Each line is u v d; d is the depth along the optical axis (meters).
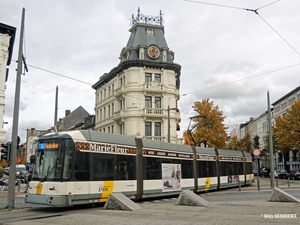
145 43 46.84
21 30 16.20
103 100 54.19
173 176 20.44
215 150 26.44
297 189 25.53
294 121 51.38
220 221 9.02
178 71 47.81
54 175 14.05
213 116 44.50
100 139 15.83
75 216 11.04
